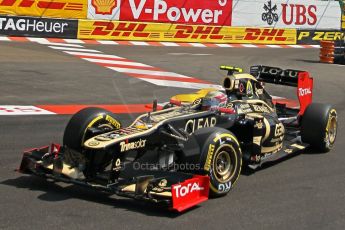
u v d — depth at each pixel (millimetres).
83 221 4277
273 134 6320
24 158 5184
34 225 4137
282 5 29125
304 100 7531
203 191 4801
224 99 5879
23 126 7742
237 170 5293
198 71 15523
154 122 5121
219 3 26516
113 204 4730
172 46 23328
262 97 6816
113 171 4711
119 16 23359
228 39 26969
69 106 9500
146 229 4172
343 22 31938
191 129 5406
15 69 13227
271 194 5270
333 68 18906
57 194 4938
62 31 21703
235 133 6016
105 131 5230
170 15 24922
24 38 20469
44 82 11805
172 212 4602
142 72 14445
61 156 5195
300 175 6031
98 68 14539
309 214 4730
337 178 5977
